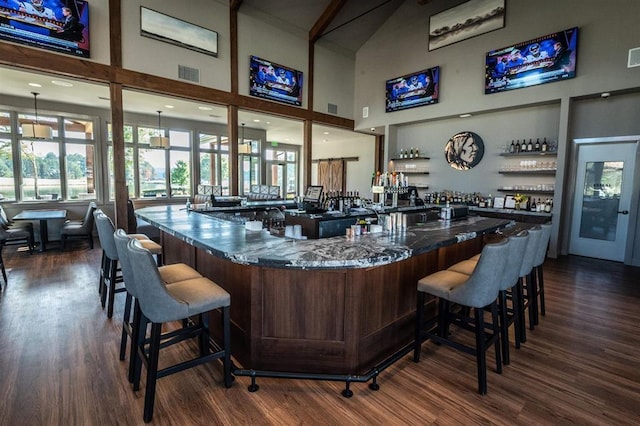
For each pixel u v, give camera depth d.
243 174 10.65
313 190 5.36
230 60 6.73
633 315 3.32
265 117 8.55
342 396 2.03
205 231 2.78
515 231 3.71
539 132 6.20
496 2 6.28
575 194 5.81
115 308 3.36
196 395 2.01
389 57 8.30
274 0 7.02
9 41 4.47
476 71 6.64
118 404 1.93
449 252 3.27
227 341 2.06
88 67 5.11
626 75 4.91
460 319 2.72
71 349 2.54
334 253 2.04
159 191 9.09
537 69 5.75
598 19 5.13
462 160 7.30
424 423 1.82
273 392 2.06
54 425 1.76
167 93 5.95
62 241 5.98
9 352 2.48
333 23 8.02
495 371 2.34
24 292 3.80
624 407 1.97
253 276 2.13
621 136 5.23
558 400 2.03
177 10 5.98
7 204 6.68
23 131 6.09
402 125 8.43
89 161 7.67
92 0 5.10
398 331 2.58
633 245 5.23
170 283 2.16
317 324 2.16
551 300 3.73
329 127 9.00
